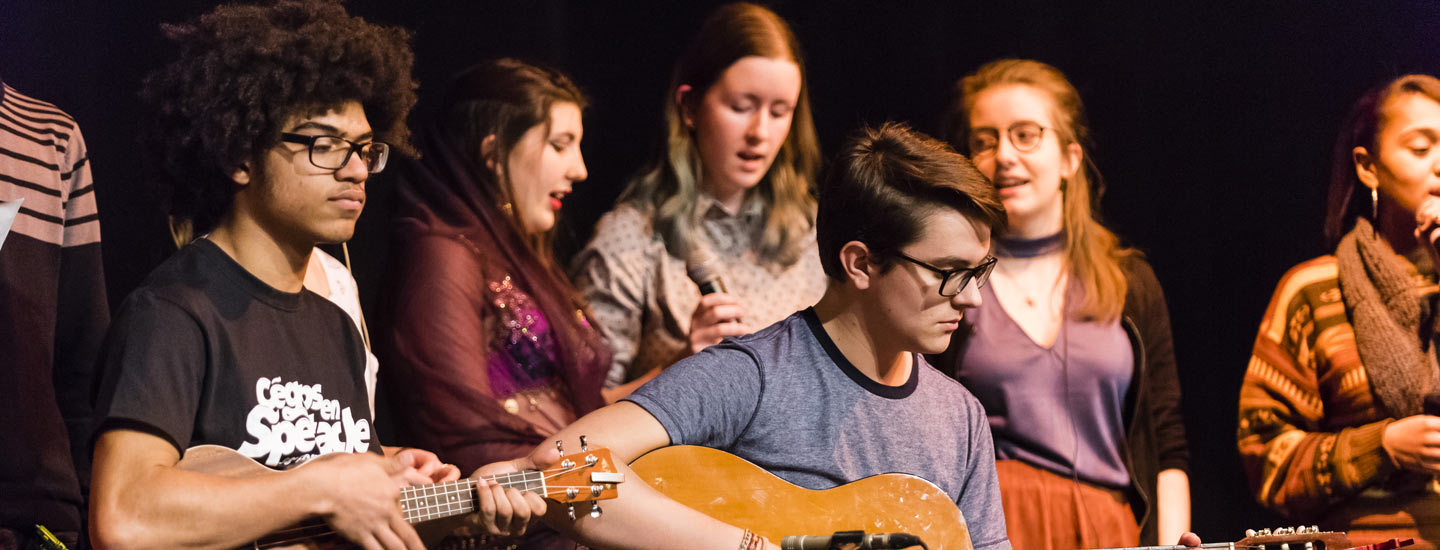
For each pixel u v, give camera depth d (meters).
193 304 2.00
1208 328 3.92
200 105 2.11
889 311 2.23
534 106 3.43
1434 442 3.88
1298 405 3.93
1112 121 3.93
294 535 2.01
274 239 2.16
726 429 2.25
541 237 3.42
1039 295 3.79
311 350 2.19
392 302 3.23
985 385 3.71
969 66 3.88
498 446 3.26
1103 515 3.73
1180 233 3.94
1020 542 3.66
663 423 2.19
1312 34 4.04
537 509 2.11
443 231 3.29
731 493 2.24
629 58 3.58
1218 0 4.00
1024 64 3.88
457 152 3.36
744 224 3.63
